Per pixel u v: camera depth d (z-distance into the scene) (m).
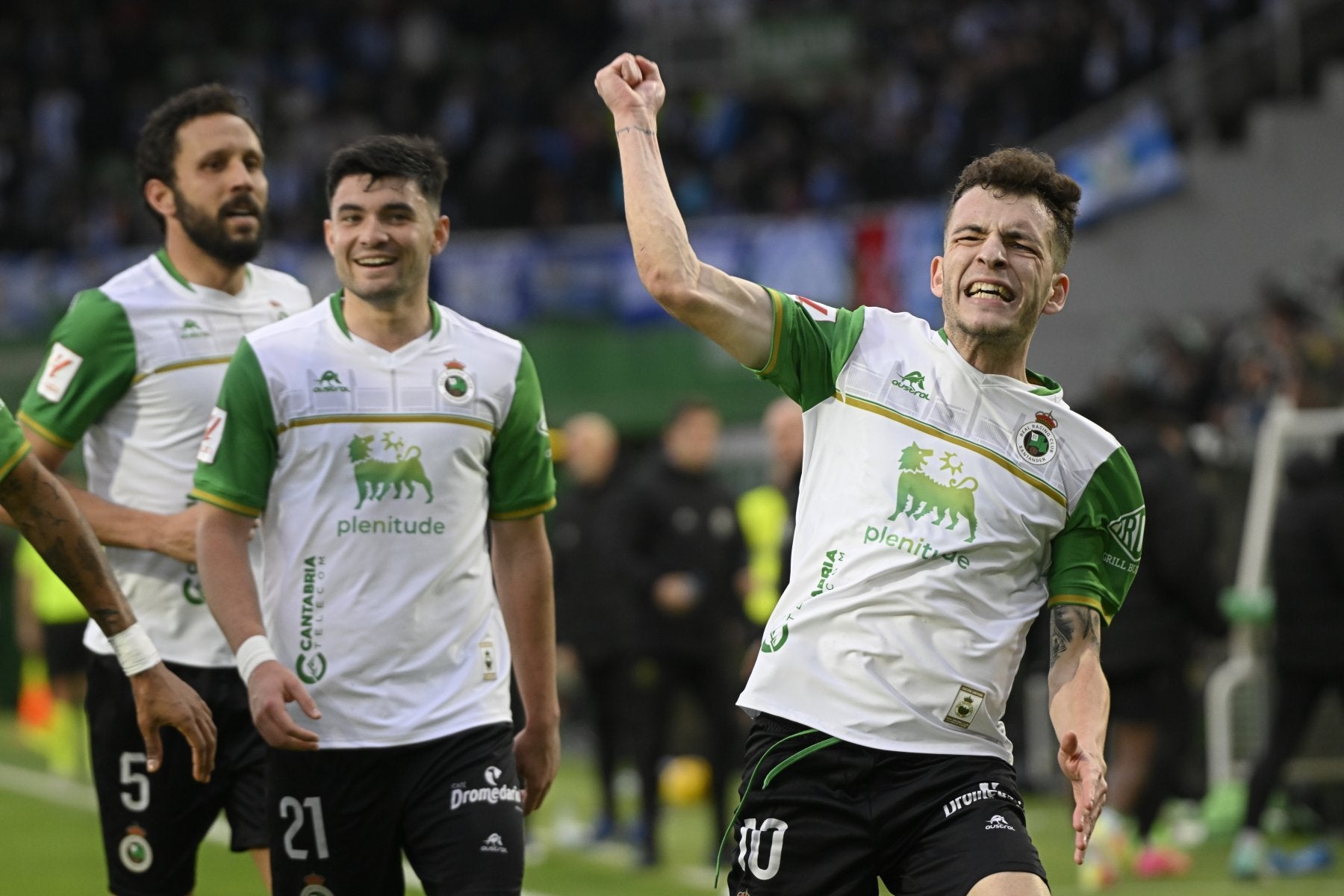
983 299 8.98
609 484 24.27
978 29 57.34
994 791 8.82
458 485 10.36
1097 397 27.59
